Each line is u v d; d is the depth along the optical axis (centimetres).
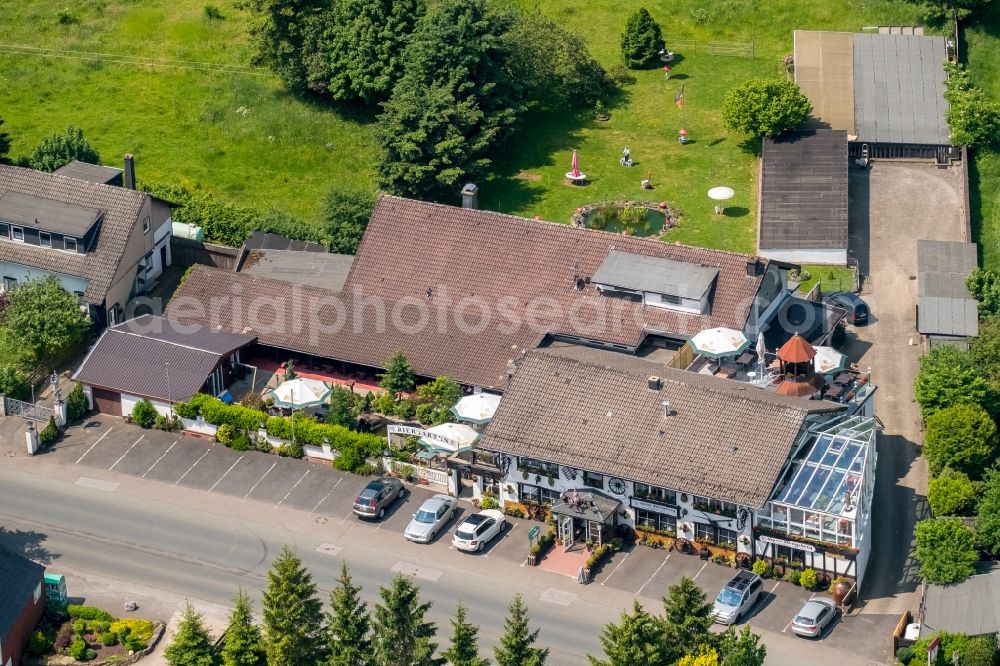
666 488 12731
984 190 17462
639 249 15075
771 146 17512
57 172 16638
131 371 14638
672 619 11275
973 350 14812
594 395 13338
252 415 14188
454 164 17262
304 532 13325
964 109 17562
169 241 16362
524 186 17725
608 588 12700
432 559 13025
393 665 11331
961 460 13550
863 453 12750
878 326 15788
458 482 13700
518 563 12975
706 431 12938
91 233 15562
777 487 12625
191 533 13338
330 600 12312
